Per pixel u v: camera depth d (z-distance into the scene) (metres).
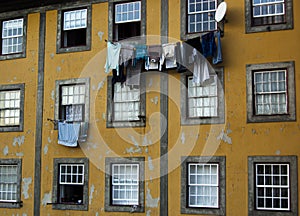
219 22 17.11
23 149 19.62
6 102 20.34
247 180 16.27
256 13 17.06
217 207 16.66
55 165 19.00
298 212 15.59
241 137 16.53
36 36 20.09
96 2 19.30
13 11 20.67
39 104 19.59
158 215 17.23
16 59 20.31
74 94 19.23
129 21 18.80
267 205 16.09
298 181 15.73
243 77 16.77
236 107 16.72
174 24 17.98
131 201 17.88
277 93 16.45
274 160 16.05
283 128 16.11
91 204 18.25
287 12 16.56
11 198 19.72
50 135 19.23
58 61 19.56
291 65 16.27
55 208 18.78
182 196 17.00
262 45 16.70
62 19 19.86
